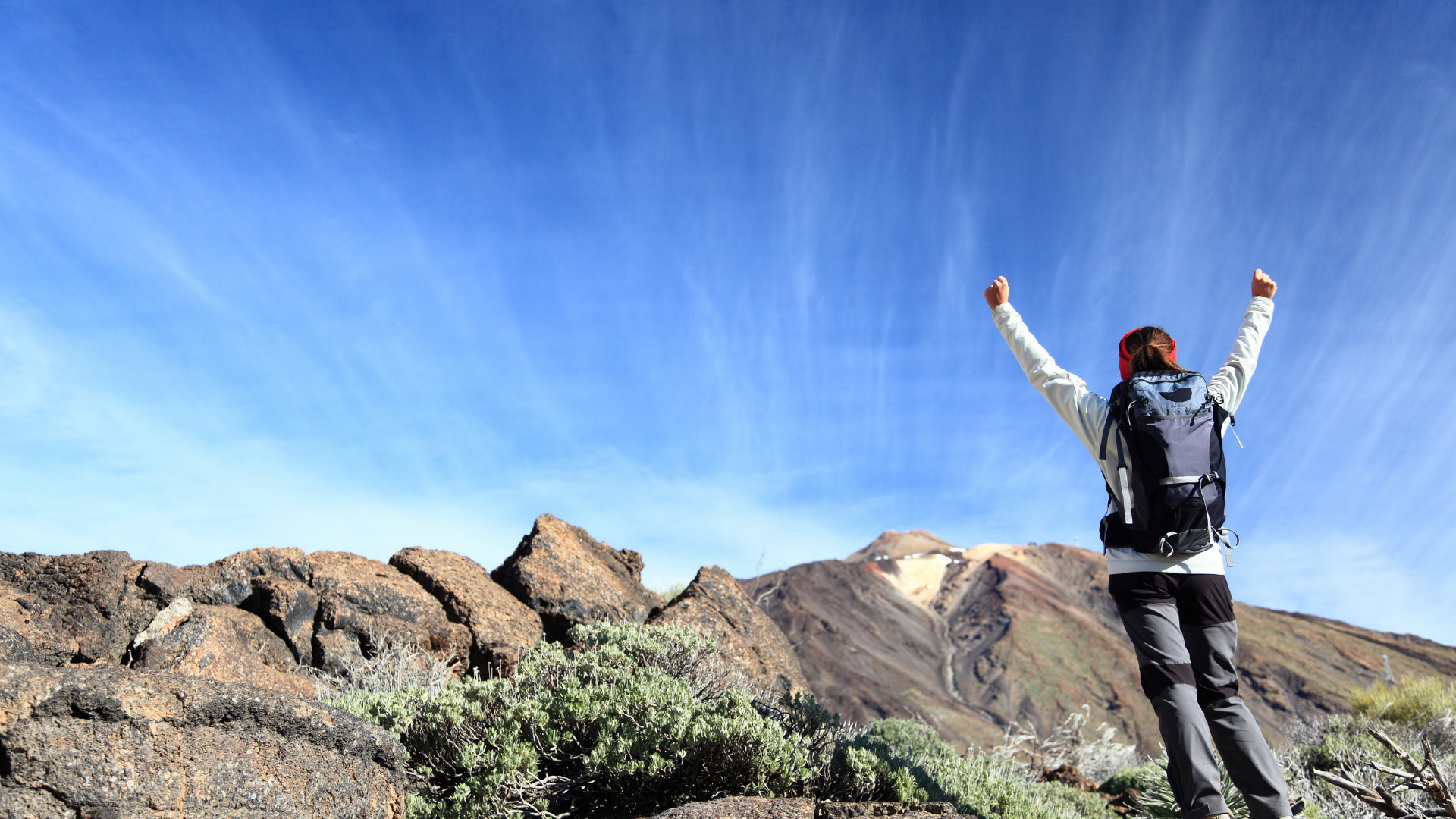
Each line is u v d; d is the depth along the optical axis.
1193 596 3.24
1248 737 3.12
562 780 3.87
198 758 2.67
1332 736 7.95
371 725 3.26
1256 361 3.62
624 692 4.25
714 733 3.80
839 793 4.08
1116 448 3.32
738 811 3.45
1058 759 9.99
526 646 6.97
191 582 6.32
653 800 3.88
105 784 2.46
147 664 5.29
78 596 5.60
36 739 2.40
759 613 8.61
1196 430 3.21
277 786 2.83
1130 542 3.31
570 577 7.86
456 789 3.62
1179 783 3.04
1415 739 8.45
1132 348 3.60
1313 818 4.97
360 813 3.08
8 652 4.97
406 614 6.79
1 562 5.68
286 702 2.94
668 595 10.52
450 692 4.28
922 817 3.49
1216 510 3.15
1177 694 3.11
